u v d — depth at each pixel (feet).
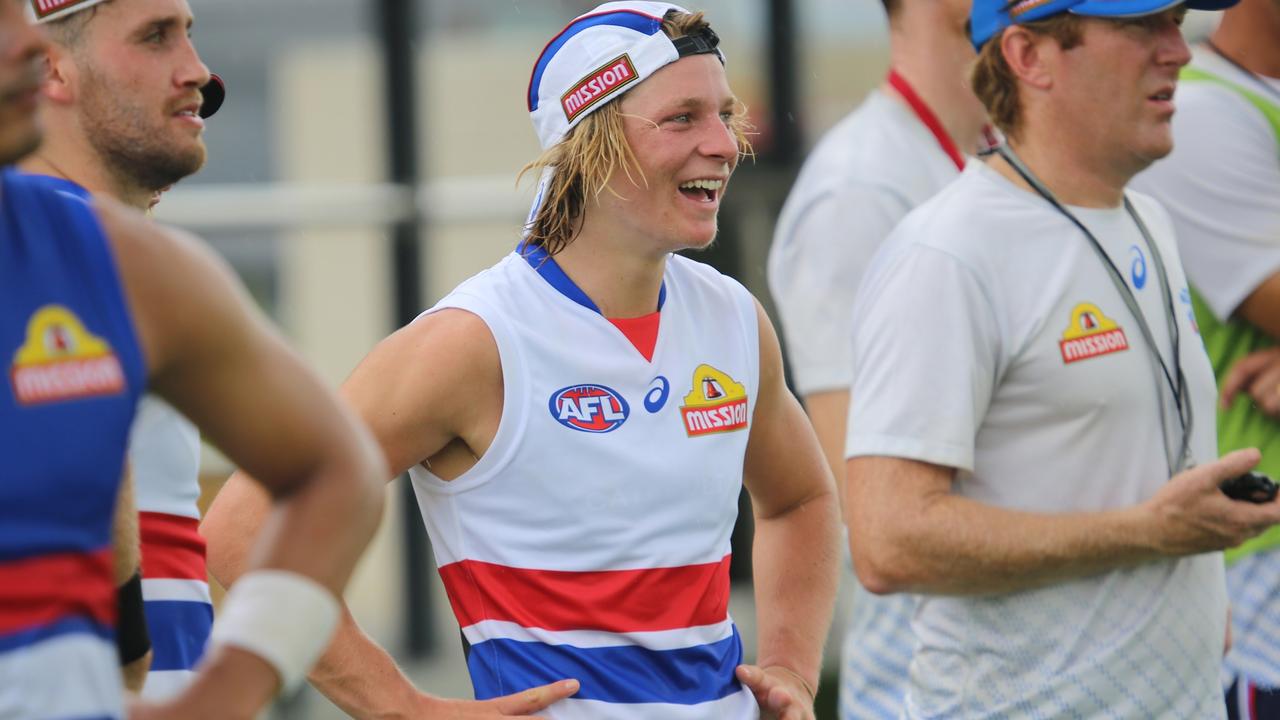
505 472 30.32
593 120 30.76
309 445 18.51
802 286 47.60
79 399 16.98
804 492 35.50
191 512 32.09
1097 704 34.50
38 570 16.71
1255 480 33.24
